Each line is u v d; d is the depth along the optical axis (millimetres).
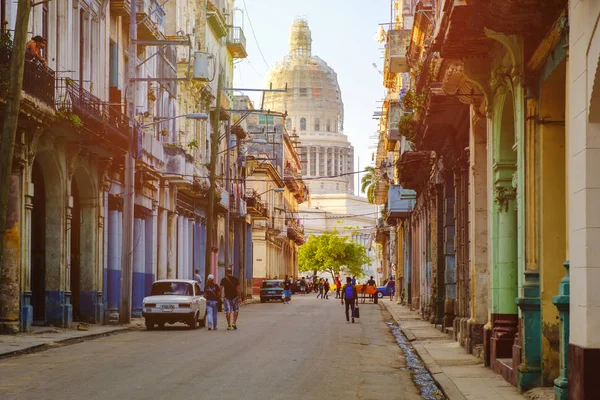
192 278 62906
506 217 21703
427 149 36156
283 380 18453
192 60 58250
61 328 33875
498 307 21703
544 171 17125
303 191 155875
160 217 52844
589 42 12578
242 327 38094
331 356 24438
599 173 12750
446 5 18953
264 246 108688
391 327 40844
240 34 76750
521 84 17703
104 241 40312
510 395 16812
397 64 52594
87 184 38531
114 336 31609
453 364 22703
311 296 113562
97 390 16281
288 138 134375
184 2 58125
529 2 15664
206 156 66750
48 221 34719
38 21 32094
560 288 14516
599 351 12664
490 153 22391
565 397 13992
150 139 45062
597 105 12594
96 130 34469
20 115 28312
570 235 13656
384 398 16453
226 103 73500
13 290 29750
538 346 17297
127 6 42406
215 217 71875
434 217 41469
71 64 36219
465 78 23375
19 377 18234
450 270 35688
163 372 19375
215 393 16203
